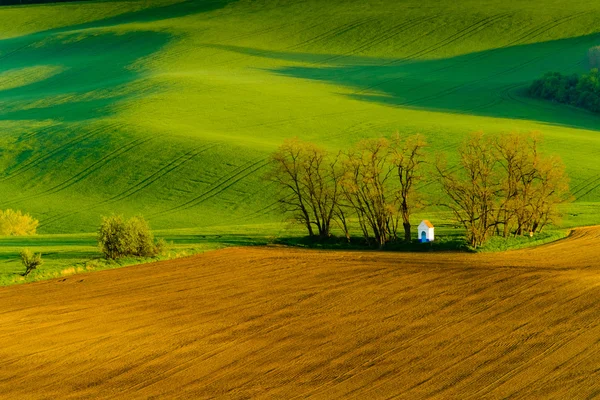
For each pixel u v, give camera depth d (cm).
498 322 6238
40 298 7388
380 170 11300
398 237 11194
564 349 5491
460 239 10631
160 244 9856
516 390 4753
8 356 5622
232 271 8612
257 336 6016
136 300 7256
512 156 11350
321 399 4694
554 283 7550
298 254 9819
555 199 11356
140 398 4781
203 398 4756
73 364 5425
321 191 11719
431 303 6938
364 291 7494
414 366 5234
